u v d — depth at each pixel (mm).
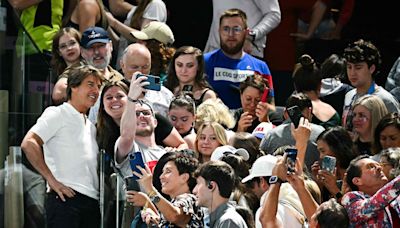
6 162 25609
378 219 22312
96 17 32719
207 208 22203
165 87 29672
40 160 24750
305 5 36406
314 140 26578
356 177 23359
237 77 31688
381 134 26344
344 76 31906
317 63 34375
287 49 36344
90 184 24969
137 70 28844
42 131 24797
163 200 22141
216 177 22109
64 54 29984
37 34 32031
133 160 22547
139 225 23188
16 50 26562
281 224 22312
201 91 29781
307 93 29531
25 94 26859
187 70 29672
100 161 24891
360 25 37031
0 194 25484
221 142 26109
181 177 23328
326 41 36562
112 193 24250
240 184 23562
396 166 23672
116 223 24016
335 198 24516
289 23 36375
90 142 25172
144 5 33344
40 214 24922
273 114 29562
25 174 25109
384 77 37031
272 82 34656
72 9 32781
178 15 36531
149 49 30891
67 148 24891
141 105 25594
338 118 29594
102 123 25344
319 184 25531
